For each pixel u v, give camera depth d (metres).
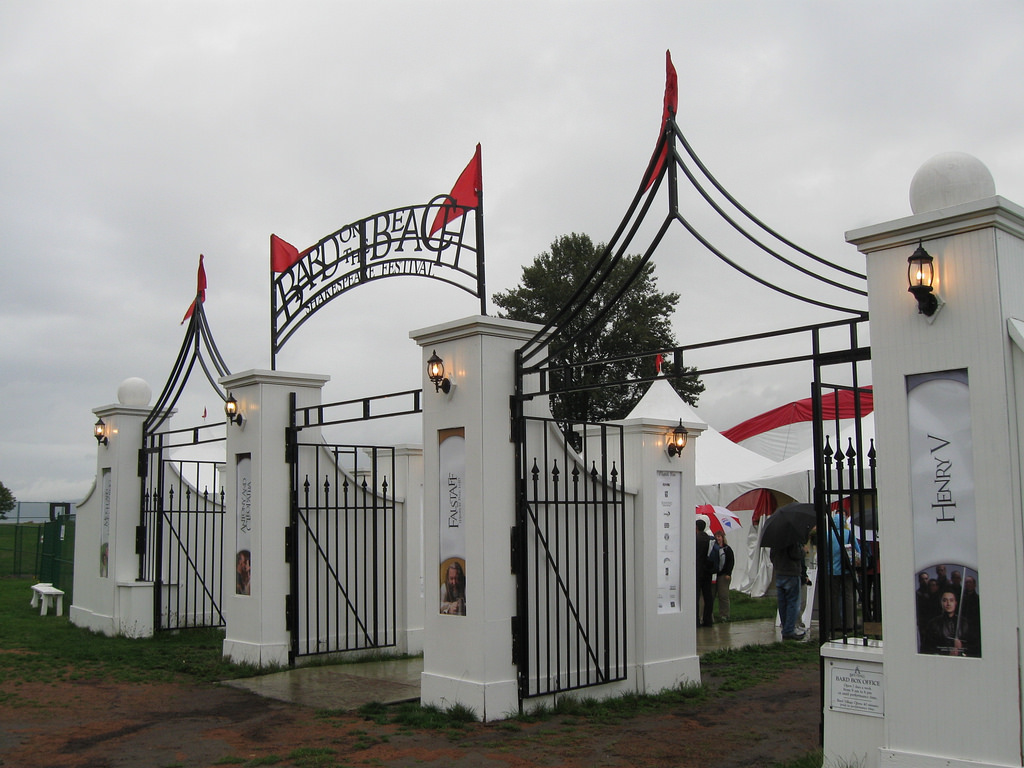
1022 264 5.05
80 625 13.90
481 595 7.56
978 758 4.68
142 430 13.54
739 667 10.09
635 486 8.93
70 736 7.13
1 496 46.03
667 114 7.01
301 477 10.62
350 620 10.88
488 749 6.59
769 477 16.83
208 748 6.72
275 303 11.06
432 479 8.23
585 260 31.02
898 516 5.06
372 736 7.00
